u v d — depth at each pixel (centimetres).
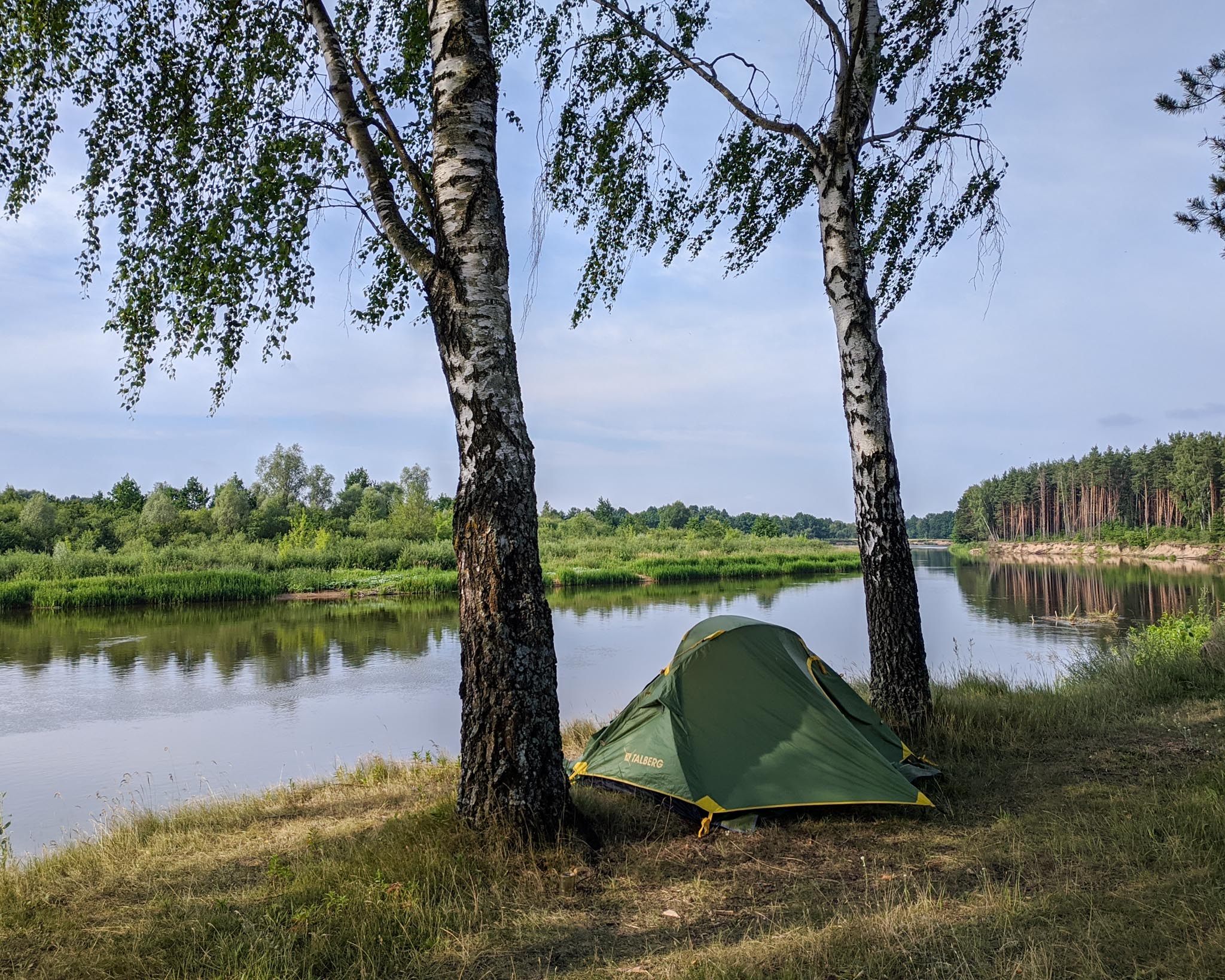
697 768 532
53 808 836
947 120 754
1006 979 298
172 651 1906
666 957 334
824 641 1900
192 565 3869
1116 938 323
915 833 481
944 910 365
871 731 596
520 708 457
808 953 325
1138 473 8894
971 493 13888
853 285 700
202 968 336
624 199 819
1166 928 327
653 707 577
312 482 9081
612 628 2256
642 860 452
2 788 912
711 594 3397
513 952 348
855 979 306
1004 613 2489
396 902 386
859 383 698
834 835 486
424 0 637
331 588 3538
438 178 496
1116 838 430
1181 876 372
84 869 489
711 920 376
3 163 583
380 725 1181
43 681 1546
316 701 1352
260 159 596
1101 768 583
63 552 3756
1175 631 1252
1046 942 321
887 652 690
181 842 545
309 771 941
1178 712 750
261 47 611
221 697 1388
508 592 461
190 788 888
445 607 2934
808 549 6738
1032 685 1009
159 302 605
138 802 834
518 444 477
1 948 368
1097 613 2391
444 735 1112
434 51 504
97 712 1284
